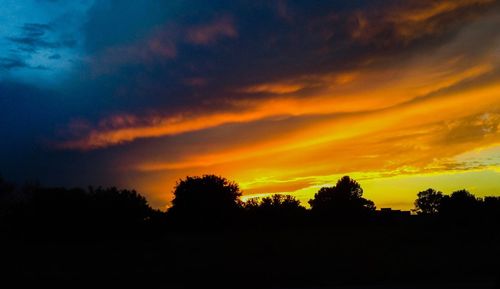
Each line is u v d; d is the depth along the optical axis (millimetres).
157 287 26328
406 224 78750
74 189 59125
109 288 26219
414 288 22750
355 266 32812
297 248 46969
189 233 71062
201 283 27406
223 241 54438
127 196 60875
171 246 49312
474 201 83625
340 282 26750
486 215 78938
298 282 27172
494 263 31594
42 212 55156
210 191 78750
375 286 24516
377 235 58312
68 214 55750
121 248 47812
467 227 67000
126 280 28469
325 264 34688
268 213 83438
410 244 50438
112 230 58438
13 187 57500
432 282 25406
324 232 64312
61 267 34469
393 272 29516
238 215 80938
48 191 56938
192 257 40969
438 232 60344
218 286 26422
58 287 26562
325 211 93438
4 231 54594
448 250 42938
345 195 95500
